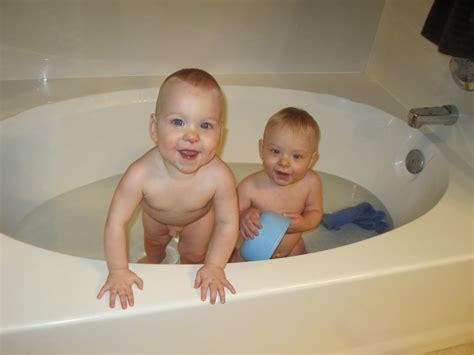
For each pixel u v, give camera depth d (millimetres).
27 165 1159
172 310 718
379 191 1372
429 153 1231
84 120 1241
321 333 872
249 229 984
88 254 1197
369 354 982
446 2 996
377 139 1376
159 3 1327
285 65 1554
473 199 1031
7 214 1095
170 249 1272
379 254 850
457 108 1219
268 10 1433
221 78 1482
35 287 711
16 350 675
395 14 1468
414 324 970
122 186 889
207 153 810
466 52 943
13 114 1180
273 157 1124
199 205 967
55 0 1245
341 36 1545
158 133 813
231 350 818
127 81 1388
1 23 1236
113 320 696
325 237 1346
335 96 1430
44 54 1313
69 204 1280
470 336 1080
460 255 874
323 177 1476
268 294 758
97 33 1326
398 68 1473
